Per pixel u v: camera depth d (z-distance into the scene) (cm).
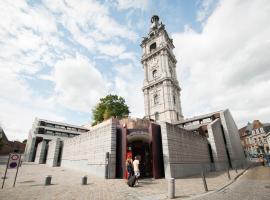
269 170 2011
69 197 738
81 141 2028
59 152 2823
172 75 4906
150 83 4691
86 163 1764
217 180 1284
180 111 4512
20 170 1873
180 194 825
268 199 722
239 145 3947
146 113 4494
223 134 2956
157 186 1018
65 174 1571
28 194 780
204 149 2198
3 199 687
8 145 5788
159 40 5166
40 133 4478
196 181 1236
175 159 1476
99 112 4059
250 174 1734
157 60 4884
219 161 2298
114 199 718
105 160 1388
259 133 5516
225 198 754
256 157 5544
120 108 4003
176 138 1611
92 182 1140
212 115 3200
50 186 981
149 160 1449
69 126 5000
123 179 1285
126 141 1424
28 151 4353
